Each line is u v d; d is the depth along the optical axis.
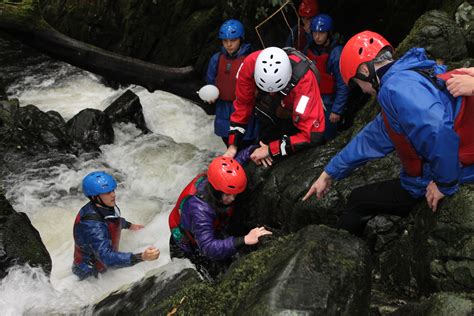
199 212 3.99
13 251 4.59
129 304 3.82
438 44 4.79
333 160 3.21
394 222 3.67
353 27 7.11
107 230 4.55
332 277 2.51
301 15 6.13
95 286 4.62
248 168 4.84
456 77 2.39
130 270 4.84
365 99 6.48
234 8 8.41
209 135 7.97
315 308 2.37
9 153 6.61
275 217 4.59
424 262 3.11
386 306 3.14
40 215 5.71
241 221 4.91
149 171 6.73
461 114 2.47
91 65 7.79
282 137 4.70
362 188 3.20
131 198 6.28
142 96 8.96
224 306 2.69
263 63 4.24
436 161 2.38
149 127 8.13
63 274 4.83
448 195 2.74
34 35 7.39
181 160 6.96
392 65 2.55
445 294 2.54
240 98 4.77
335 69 5.71
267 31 7.79
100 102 9.08
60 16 10.52
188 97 8.24
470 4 5.29
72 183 6.32
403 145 2.67
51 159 6.66
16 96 9.10
